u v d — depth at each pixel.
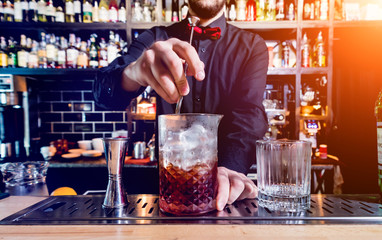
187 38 1.69
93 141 2.63
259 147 0.63
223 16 1.70
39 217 0.57
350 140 2.58
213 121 0.57
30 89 2.75
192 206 0.56
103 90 1.15
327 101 2.46
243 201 0.68
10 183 0.87
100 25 2.54
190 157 0.55
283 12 2.50
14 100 2.52
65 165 2.30
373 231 0.50
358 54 2.63
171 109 1.67
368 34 2.60
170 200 0.57
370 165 2.44
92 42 2.57
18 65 2.56
